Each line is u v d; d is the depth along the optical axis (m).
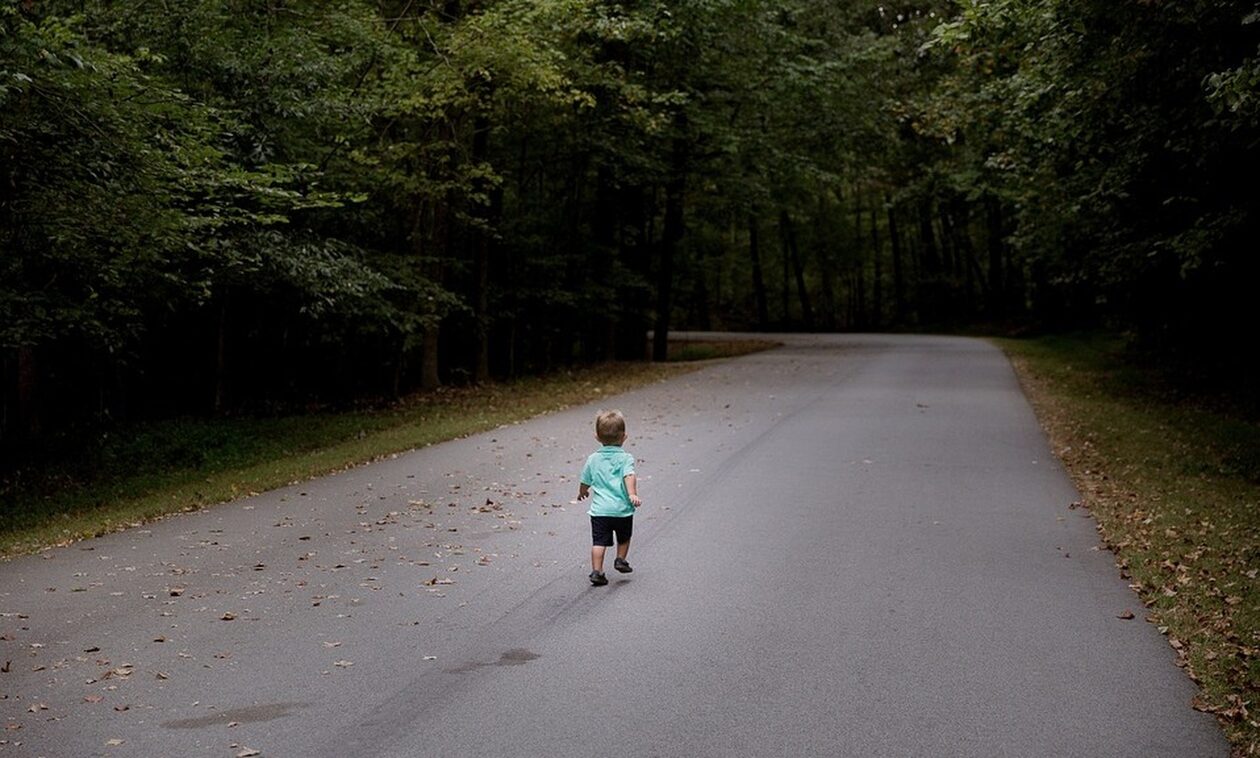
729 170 27.61
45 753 4.51
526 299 25.61
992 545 8.24
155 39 13.18
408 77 16.88
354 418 18.14
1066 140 14.65
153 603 6.89
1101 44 12.41
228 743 4.61
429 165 19.36
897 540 8.41
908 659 5.65
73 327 13.16
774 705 5.01
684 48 24.61
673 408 17.83
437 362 23.33
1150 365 23.84
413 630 6.25
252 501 10.52
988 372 24.16
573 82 21.02
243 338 21.20
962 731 4.70
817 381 22.36
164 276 13.00
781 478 11.16
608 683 5.32
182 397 20.62
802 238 57.03
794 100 27.16
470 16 17.20
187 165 11.37
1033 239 22.28
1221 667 5.38
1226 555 7.77
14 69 8.59
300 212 16.67
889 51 28.78
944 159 37.28
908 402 18.11
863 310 61.75
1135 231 16.58
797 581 7.23
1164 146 12.88
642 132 24.95
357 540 8.70
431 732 4.72
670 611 6.58
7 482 13.89
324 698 5.15
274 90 14.14
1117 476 11.24
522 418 17.09
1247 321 18.34
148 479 13.73
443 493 10.76
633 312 30.05
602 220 27.23
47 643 6.04
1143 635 6.04
